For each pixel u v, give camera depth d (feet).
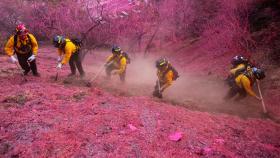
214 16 53.06
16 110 18.63
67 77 28.89
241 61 26.84
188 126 18.90
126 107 21.08
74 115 18.56
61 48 26.68
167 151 15.20
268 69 34.73
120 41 50.83
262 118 24.48
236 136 18.69
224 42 42.11
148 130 17.52
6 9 59.26
